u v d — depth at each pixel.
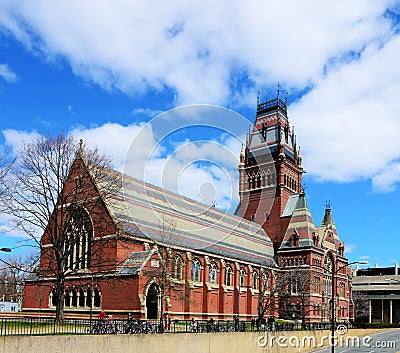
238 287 83.94
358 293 146.75
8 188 49.78
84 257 55.31
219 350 39.28
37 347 26.36
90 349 29.08
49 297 64.19
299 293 90.81
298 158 119.94
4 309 92.44
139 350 32.22
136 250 62.09
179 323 57.59
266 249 102.44
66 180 51.50
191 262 72.38
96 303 59.28
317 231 109.31
